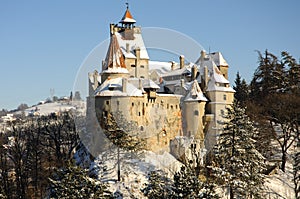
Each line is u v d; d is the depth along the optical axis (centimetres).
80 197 3338
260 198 4272
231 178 4138
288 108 6681
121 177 5525
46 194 5609
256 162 4438
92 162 6144
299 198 4588
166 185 4116
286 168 6381
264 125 6681
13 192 6062
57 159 6912
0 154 6638
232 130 4556
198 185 3306
